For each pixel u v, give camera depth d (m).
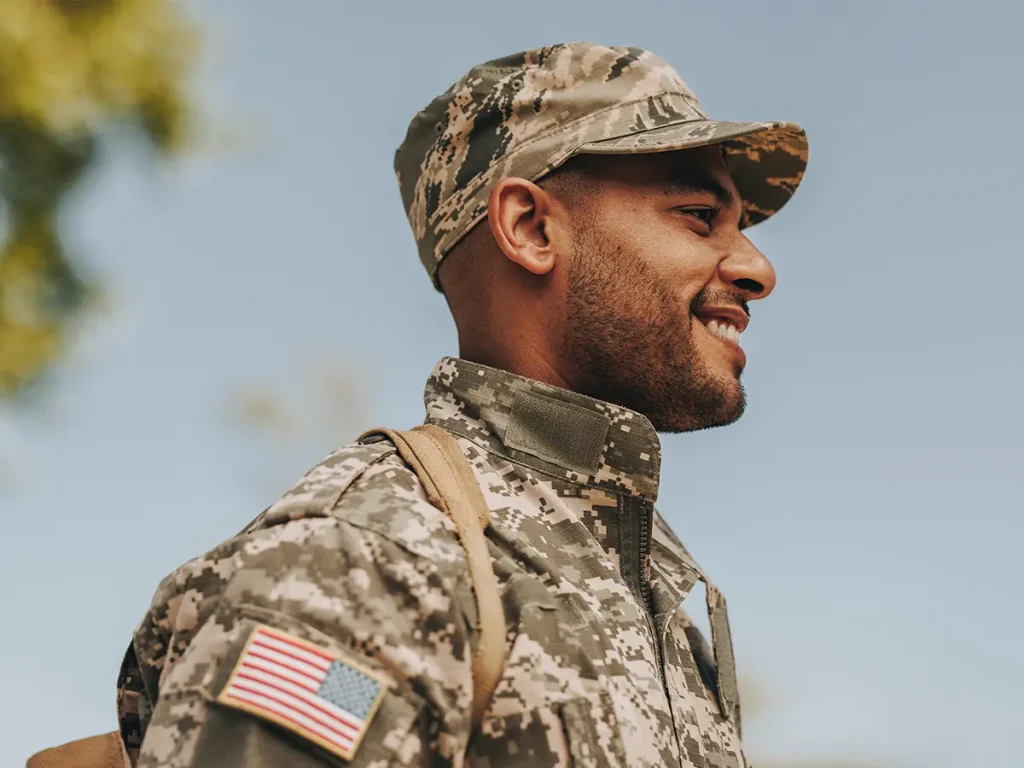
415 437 1.52
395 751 1.20
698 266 1.71
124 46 4.83
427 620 1.27
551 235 1.74
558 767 1.27
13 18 4.63
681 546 1.86
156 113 4.88
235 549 1.33
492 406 1.65
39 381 4.62
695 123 1.77
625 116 1.76
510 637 1.33
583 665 1.34
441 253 1.85
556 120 1.77
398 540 1.31
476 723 1.29
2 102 4.62
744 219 2.20
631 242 1.71
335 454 1.48
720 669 1.71
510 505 1.52
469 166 1.82
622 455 1.62
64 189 4.80
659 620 1.59
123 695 1.51
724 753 1.58
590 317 1.70
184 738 1.21
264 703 1.19
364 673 1.21
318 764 1.17
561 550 1.50
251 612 1.25
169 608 1.37
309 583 1.26
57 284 4.73
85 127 4.80
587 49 1.81
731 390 1.72
